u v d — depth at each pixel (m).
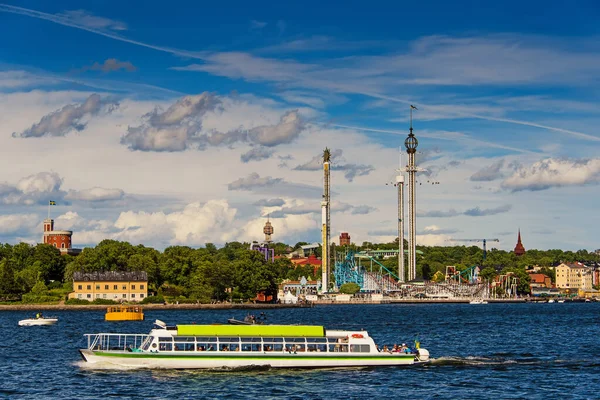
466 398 102.88
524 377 118.62
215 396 102.44
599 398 103.31
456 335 199.00
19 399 101.00
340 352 123.12
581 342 180.62
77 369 123.38
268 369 120.50
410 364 126.38
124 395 103.12
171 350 120.62
